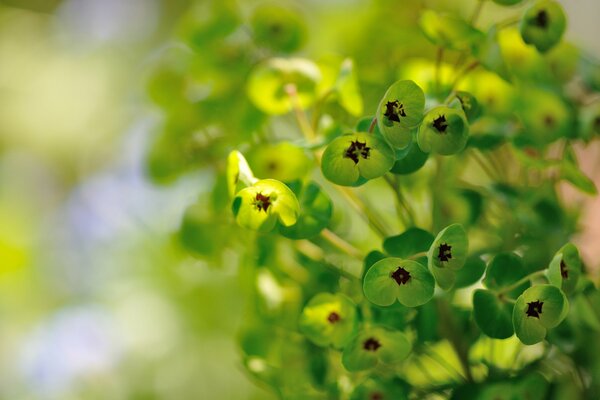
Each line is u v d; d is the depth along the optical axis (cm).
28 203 106
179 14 105
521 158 45
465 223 46
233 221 47
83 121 107
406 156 41
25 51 112
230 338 76
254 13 50
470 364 44
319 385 45
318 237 47
